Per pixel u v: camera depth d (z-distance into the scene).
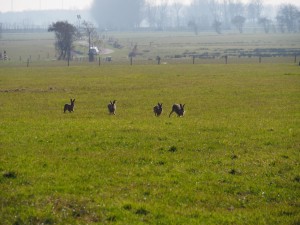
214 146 55.91
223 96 114.31
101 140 58.97
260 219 34.19
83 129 67.00
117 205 36.19
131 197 38.28
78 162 48.47
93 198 37.81
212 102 104.25
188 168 46.59
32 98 115.50
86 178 43.06
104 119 80.12
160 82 152.25
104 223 33.06
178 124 71.69
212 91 124.94
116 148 54.94
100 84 148.75
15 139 59.66
